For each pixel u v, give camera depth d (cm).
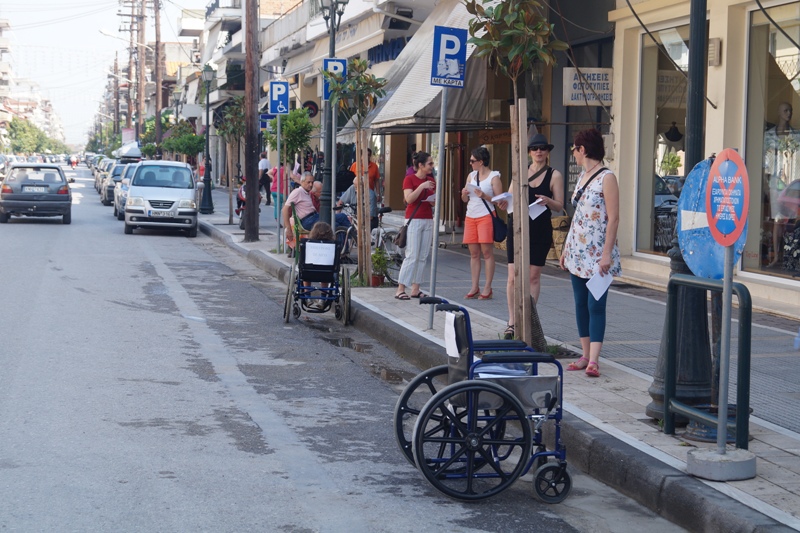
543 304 1255
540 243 939
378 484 591
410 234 1303
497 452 585
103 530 495
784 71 1255
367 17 2575
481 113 1559
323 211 1653
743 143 1323
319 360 991
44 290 1406
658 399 676
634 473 581
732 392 768
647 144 1573
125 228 2570
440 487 564
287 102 1975
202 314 1261
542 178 944
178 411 752
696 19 655
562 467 568
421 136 2661
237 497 555
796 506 507
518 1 837
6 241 2206
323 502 553
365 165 1455
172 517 518
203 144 4750
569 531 523
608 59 1734
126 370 895
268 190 3809
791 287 1221
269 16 5019
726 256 561
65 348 985
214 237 2530
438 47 1041
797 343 688
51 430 682
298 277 1226
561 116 1902
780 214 1270
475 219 1288
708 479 549
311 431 711
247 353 1012
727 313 563
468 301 1286
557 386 582
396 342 1058
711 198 571
